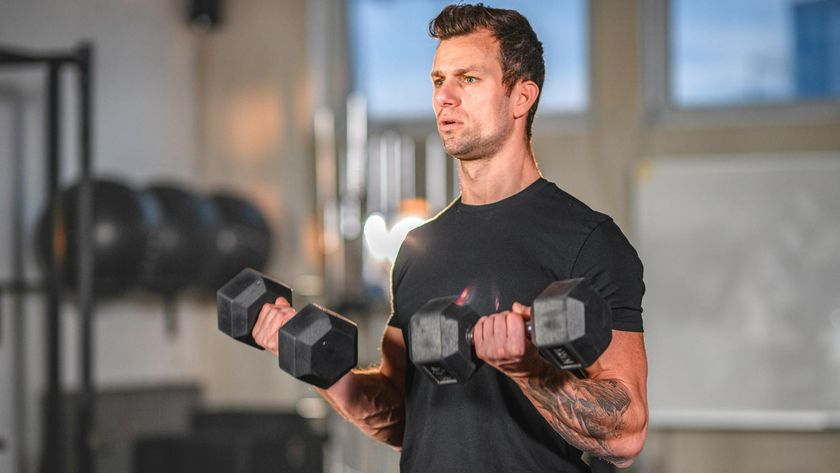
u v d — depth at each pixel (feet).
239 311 5.92
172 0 20.72
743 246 19.34
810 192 19.11
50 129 15.33
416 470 6.03
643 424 5.45
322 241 20.43
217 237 18.16
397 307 6.36
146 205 16.43
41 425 16.76
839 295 18.89
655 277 19.62
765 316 19.19
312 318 5.52
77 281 15.47
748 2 19.94
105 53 18.94
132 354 19.25
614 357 5.63
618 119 20.16
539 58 6.17
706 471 19.29
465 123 5.97
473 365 4.94
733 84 19.98
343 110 21.59
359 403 6.42
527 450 5.77
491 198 6.15
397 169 19.63
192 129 21.17
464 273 6.01
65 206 15.92
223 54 21.47
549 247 5.84
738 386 19.22
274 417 18.26
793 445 19.03
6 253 16.42
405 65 21.57
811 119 19.57
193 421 18.43
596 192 20.18
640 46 20.10
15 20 16.96
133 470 16.80
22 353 16.65
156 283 17.06
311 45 21.27
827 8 19.56
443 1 21.42
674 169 19.67
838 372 18.84
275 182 21.12
